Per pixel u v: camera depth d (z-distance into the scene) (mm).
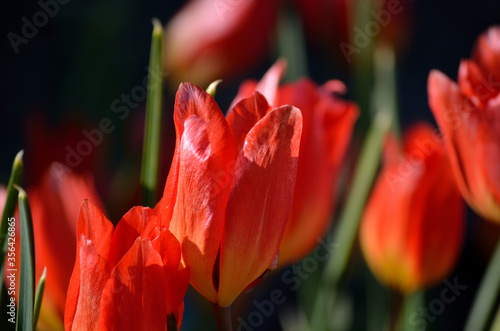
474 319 608
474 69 551
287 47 786
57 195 531
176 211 477
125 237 467
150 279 460
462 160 552
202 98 476
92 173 624
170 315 469
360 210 616
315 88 552
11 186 506
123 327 462
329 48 781
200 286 482
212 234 474
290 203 480
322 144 553
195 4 823
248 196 473
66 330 471
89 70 834
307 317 750
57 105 886
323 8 762
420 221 604
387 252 615
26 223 481
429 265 612
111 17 847
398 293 626
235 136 480
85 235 465
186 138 472
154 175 543
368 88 730
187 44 803
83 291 463
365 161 615
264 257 481
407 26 767
